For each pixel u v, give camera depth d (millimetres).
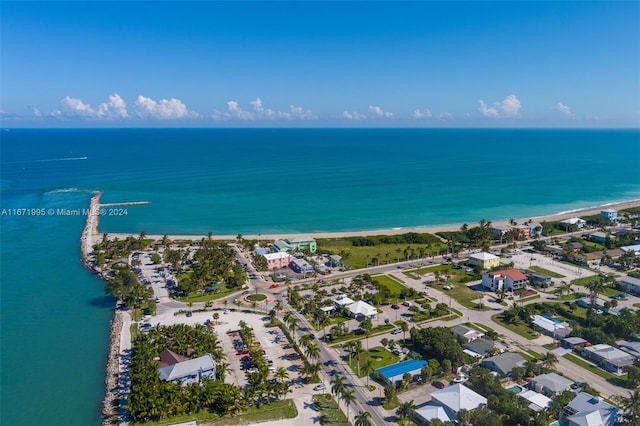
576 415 98438
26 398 115625
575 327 140875
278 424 102062
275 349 135875
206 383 110750
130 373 117250
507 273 184875
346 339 143000
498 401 103750
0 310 166500
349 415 105000
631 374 115500
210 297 177750
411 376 116562
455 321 155375
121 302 169250
